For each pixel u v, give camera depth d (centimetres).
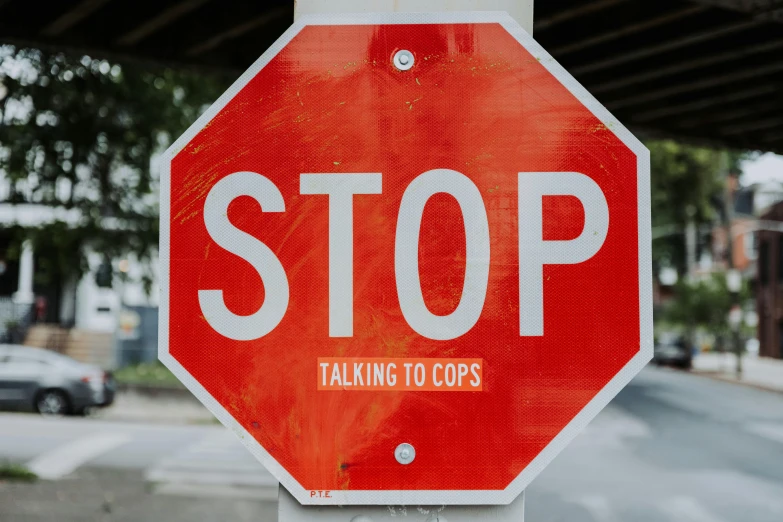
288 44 157
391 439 150
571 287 152
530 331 151
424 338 152
